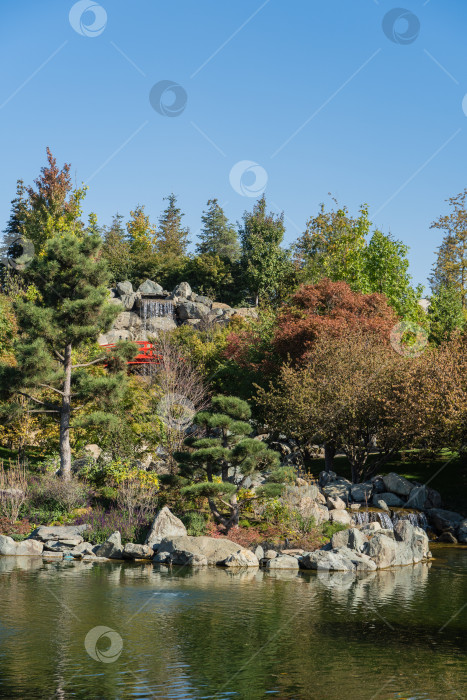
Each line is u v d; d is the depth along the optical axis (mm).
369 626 12719
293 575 18547
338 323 34156
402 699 8875
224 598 15109
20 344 28547
